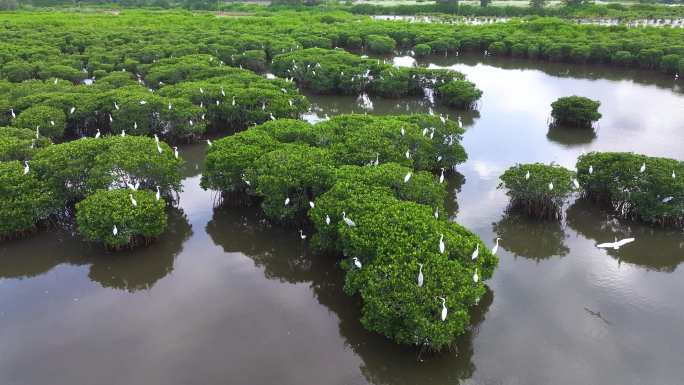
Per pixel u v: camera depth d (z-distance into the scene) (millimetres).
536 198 24453
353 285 17281
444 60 64625
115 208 21516
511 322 17703
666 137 34938
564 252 22500
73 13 96750
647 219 23453
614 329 17281
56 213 24719
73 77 47781
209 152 26984
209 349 16625
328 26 76875
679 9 92125
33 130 31844
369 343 16891
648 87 48250
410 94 47594
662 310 18281
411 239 17688
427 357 16125
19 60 50719
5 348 16688
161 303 19188
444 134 29609
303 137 28359
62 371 15664
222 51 57781
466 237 18750
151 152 25984
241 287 20344
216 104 37000
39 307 18969
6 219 22250
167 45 58656
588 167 25609
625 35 63438
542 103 43844
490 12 97562
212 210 26797
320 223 20438
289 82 41875
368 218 19031
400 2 121188
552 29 70312
